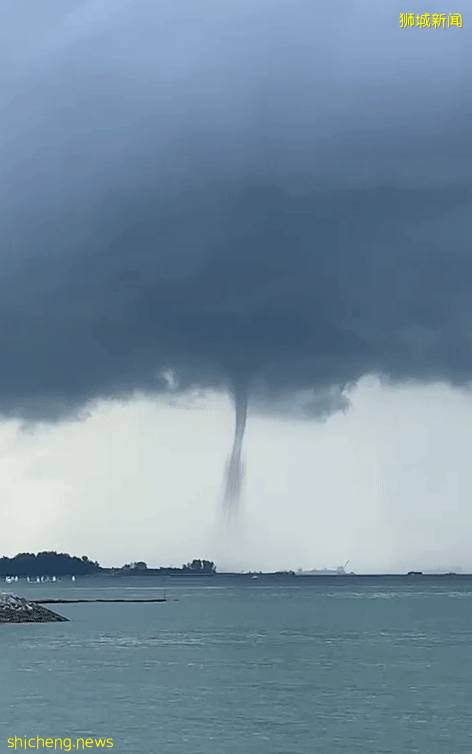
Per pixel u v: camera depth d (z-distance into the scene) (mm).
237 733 56844
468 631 150875
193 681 82125
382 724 60062
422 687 78188
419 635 141875
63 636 137375
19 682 81188
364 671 90750
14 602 173625
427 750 52125
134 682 81375
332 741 54688
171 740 54938
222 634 144250
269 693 74500
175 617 197625
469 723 60406
